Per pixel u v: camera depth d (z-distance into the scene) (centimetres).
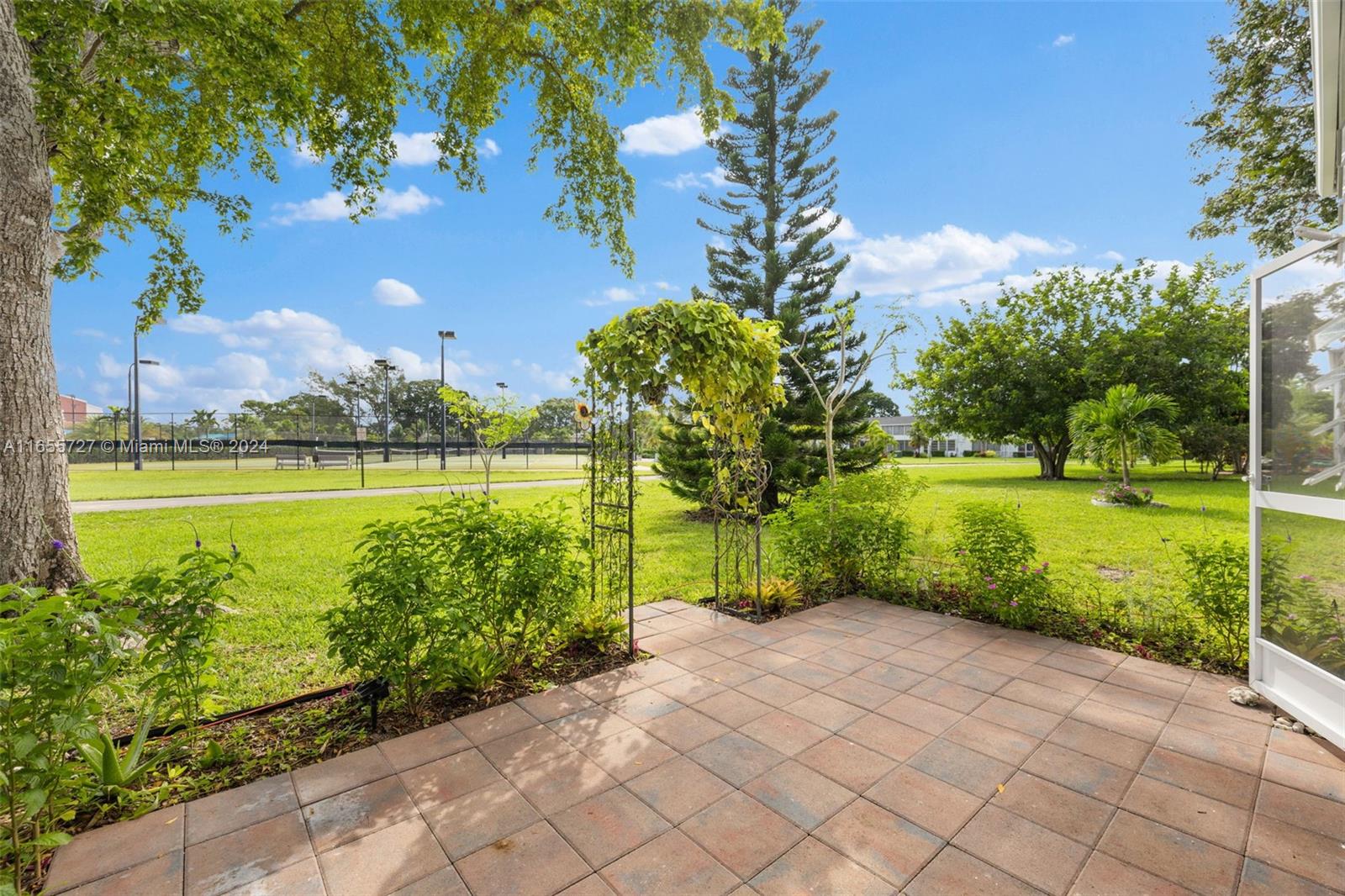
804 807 188
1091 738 232
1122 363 1670
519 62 654
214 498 1225
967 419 1917
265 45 392
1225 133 860
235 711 260
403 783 204
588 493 573
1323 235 219
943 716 253
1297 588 245
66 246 464
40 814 171
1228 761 214
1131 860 161
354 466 2747
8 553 338
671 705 267
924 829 176
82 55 418
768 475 470
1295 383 243
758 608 403
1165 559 584
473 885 154
